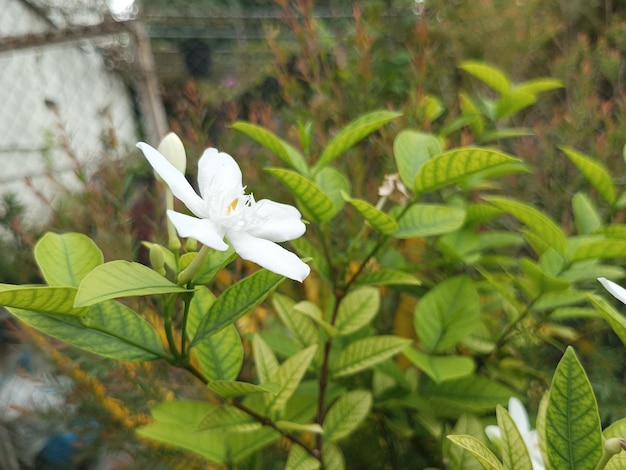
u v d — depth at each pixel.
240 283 0.16
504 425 0.14
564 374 0.12
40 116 0.73
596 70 0.51
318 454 0.20
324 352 0.23
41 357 0.31
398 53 0.56
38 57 0.62
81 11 0.67
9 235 0.45
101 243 0.31
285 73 0.43
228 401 0.17
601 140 0.35
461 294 0.24
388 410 0.25
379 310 0.31
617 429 0.15
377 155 0.37
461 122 0.32
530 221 0.21
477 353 0.27
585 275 0.22
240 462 0.22
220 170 0.18
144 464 0.25
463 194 0.34
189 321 0.19
